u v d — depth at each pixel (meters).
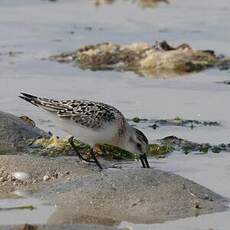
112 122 13.90
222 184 13.09
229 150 15.11
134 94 19.23
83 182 12.55
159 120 17.05
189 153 14.95
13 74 21.08
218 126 16.70
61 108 13.99
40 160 13.73
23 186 12.86
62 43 24.86
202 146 15.22
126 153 14.76
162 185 12.26
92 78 20.94
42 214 11.65
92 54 23.03
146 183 12.27
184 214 11.59
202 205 11.87
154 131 16.34
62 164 13.65
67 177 13.14
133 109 17.92
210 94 19.25
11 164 13.45
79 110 13.89
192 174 13.70
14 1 31.02
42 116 17.25
